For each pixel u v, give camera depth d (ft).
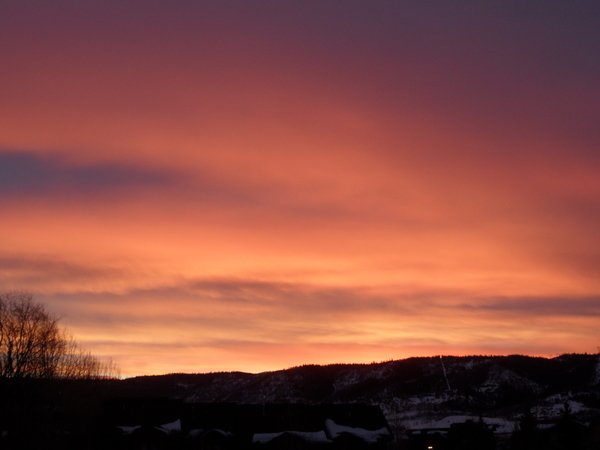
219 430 258.37
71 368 278.87
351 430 274.16
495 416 447.01
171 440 251.80
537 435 280.10
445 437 305.53
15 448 237.86
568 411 281.33
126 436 250.37
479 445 290.35
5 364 246.68
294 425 271.69
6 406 241.14
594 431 273.75
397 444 292.20
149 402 274.57
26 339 254.68
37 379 252.42
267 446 259.80
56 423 264.72
